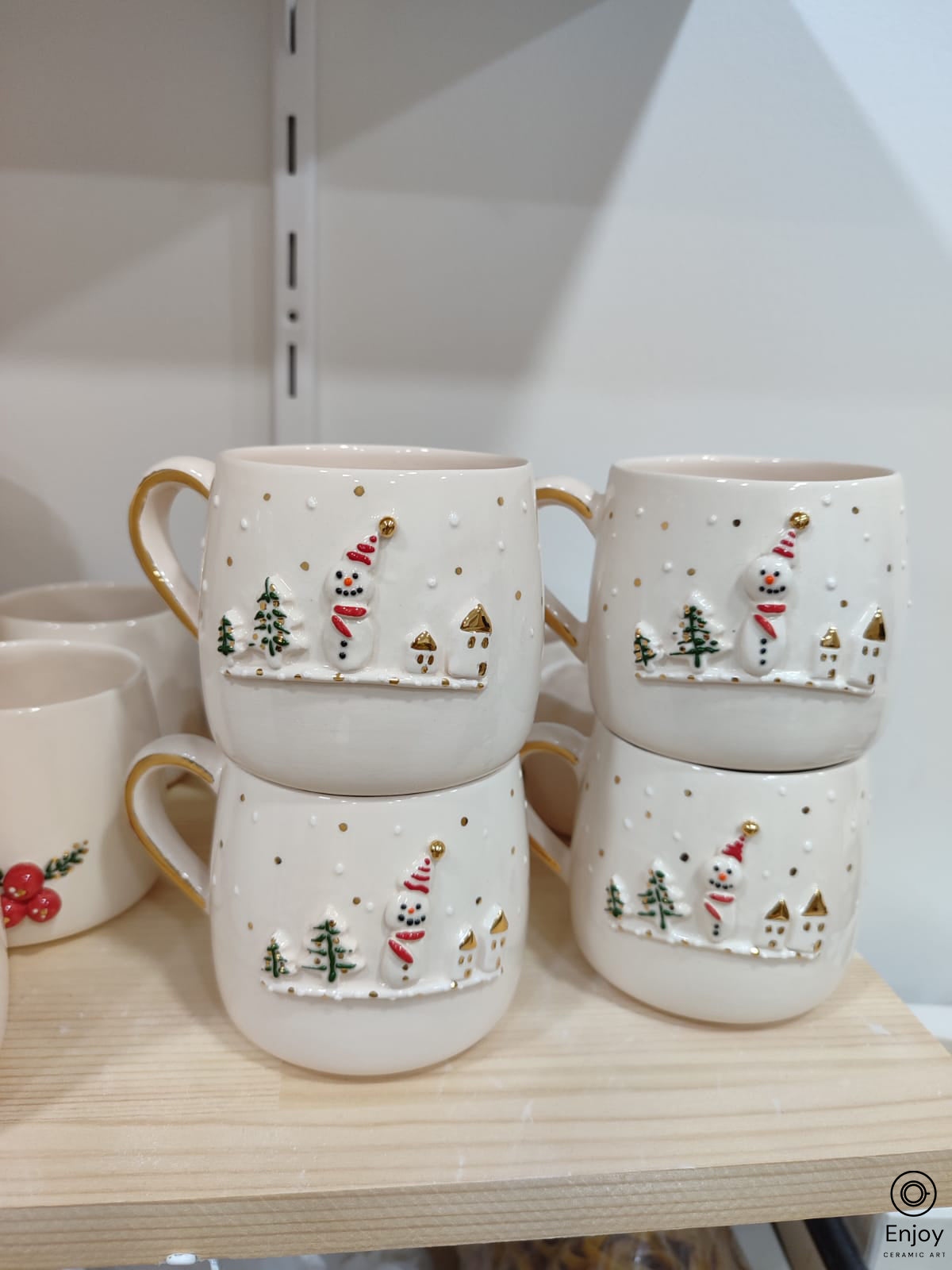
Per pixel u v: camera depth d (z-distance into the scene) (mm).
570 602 605
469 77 530
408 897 339
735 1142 354
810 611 350
